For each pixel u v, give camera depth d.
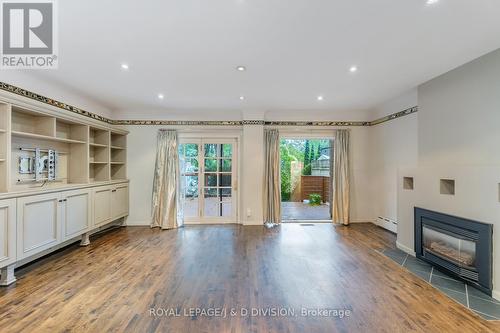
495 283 2.52
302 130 5.81
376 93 4.35
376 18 2.15
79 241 4.36
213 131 5.76
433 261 3.27
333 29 2.32
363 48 2.69
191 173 5.82
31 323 2.09
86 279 2.91
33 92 3.48
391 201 5.02
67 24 2.22
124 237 4.68
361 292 2.63
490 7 1.99
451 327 2.05
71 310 2.28
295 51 2.75
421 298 2.51
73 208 3.84
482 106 2.88
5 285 2.75
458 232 2.93
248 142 5.59
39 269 3.19
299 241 4.43
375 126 5.60
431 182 3.40
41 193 3.22
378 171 5.49
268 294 2.58
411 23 2.22
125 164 5.62
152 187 5.64
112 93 4.30
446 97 3.38
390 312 2.26
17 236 2.87
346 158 5.74
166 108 5.43
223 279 2.92
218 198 5.83
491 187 2.58
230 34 2.40
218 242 4.37
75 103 4.36
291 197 10.14
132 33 2.38
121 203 5.29
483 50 2.73
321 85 3.89
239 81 3.71
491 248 2.56
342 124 5.82
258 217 5.64
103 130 4.97
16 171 3.36
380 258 3.61
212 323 2.10
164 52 2.77
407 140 4.50
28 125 3.53
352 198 5.86
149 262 3.45
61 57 2.88
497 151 2.72
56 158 3.96
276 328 2.03
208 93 4.30
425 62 3.03
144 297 2.51
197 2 1.93
